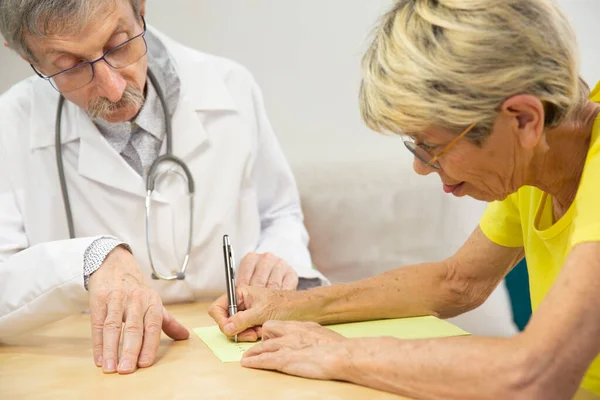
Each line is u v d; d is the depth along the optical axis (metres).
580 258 0.92
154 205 1.72
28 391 1.08
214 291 1.79
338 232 2.42
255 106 1.94
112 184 1.69
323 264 2.43
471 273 1.41
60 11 1.33
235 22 2.40
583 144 1.08
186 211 1.75
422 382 0.97
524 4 0.96
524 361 0.90
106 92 1.46
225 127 1.81
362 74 1.06
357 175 2.41
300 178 2.41
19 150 1.69
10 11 1.36
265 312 1.32
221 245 1.78
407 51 0.99
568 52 0.98
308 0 2.39
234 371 1.13
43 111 1.71
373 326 1.35
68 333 1.44
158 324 1.25
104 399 1.03
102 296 1.28
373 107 1.03
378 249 2.42
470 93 0.96
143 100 1.70
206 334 1.37
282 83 2.43
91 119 1.69
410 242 2.41
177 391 1.04
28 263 1.38
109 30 1.40
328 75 2.43
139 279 1.33
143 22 1.52
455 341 0.98
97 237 1.40
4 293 1.38
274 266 1.64
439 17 0.98
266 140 1.95
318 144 2.44
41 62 1.44
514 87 0.96
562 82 0.98
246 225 1.85
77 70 1.43
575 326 0.89
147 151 1.73
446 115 0.98
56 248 1.38
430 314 1.41
